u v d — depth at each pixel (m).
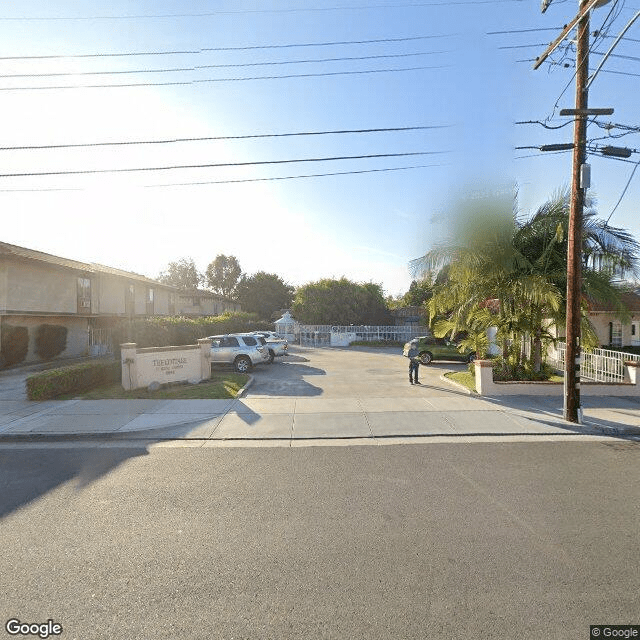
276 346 22.20
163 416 10.10
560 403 11.41
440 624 3.30
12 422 9.59
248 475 6.55
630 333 20.69
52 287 22.83
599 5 8.48
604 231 13.43
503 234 13.28
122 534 4.73
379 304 44.31
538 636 3.18
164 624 3.32
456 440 8.50
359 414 10.30
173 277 79.88
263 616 3.41
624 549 4.37
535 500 5.57
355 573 3.97
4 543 4.55
